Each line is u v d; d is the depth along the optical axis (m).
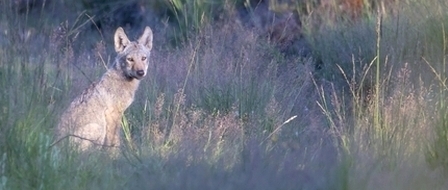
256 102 12.93
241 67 13.43
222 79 13.42
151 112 12.75
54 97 9.53
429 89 11.04
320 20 16.92
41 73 9.34
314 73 14.96
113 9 20.94
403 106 10.40
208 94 13.14
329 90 13.83
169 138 10.98
